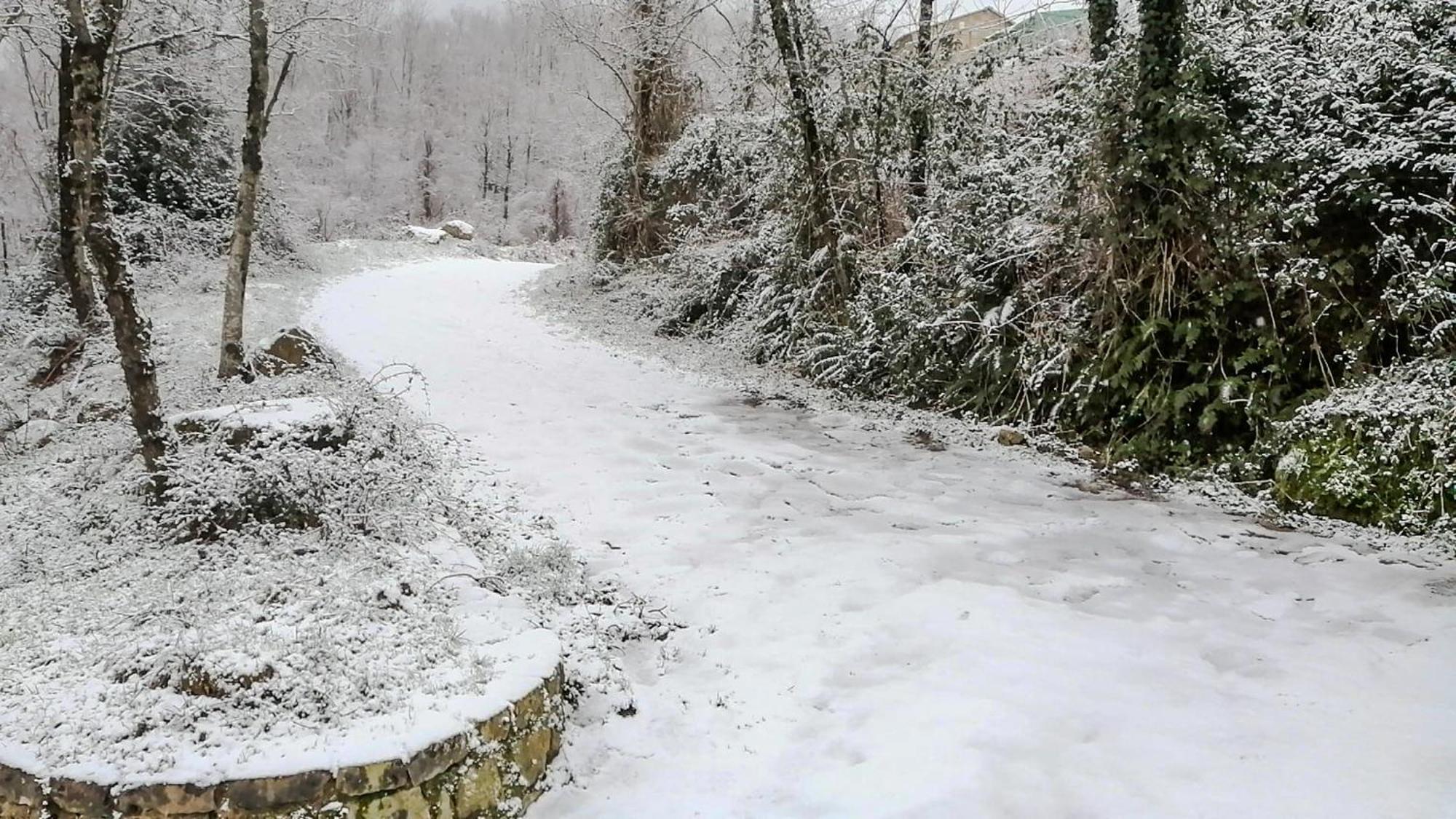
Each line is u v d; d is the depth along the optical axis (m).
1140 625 4.52
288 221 19.25
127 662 3.48
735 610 4.85
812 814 3.20
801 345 11.32
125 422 7.06
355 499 5.25
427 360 10.94
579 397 9.66
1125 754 3.40
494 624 4.10
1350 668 4.04
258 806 2.84
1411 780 3.17
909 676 4.09
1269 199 7.34
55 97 15.70
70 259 10.51
